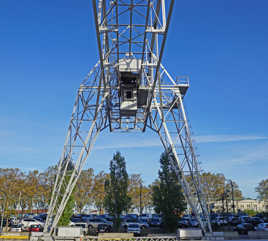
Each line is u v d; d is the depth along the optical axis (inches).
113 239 907.4
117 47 735.1
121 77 882.8
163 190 1465.3
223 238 911.0
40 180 2610.7
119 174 1576.0
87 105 994.7
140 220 1909.4
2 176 2488.9
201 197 970.7
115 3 648.4
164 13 652.1
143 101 983.6
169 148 1081.4
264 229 1339.8
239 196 3203.7
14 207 2507.4
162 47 661.9
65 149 976.3
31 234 913.5
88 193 2711.6
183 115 1043.9
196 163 997.2
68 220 1201.4
